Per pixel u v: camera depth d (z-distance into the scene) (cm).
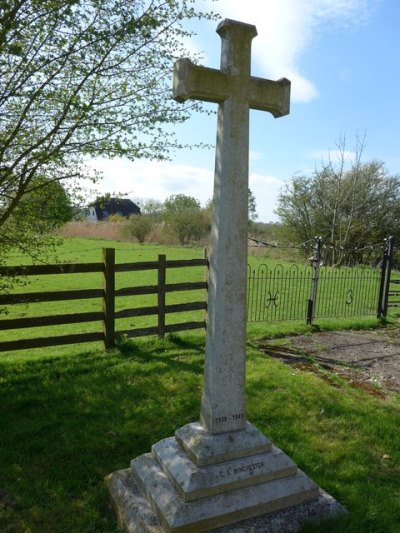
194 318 1109
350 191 2614
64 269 656
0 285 575
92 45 511
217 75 294
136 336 764
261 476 307
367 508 335
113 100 545
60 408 491
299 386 582
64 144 537
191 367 630
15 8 455
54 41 493
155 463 330
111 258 693
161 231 3152
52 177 549
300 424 476
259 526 292
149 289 742
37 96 502
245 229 308
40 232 558
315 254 977
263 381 591
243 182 306
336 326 972
